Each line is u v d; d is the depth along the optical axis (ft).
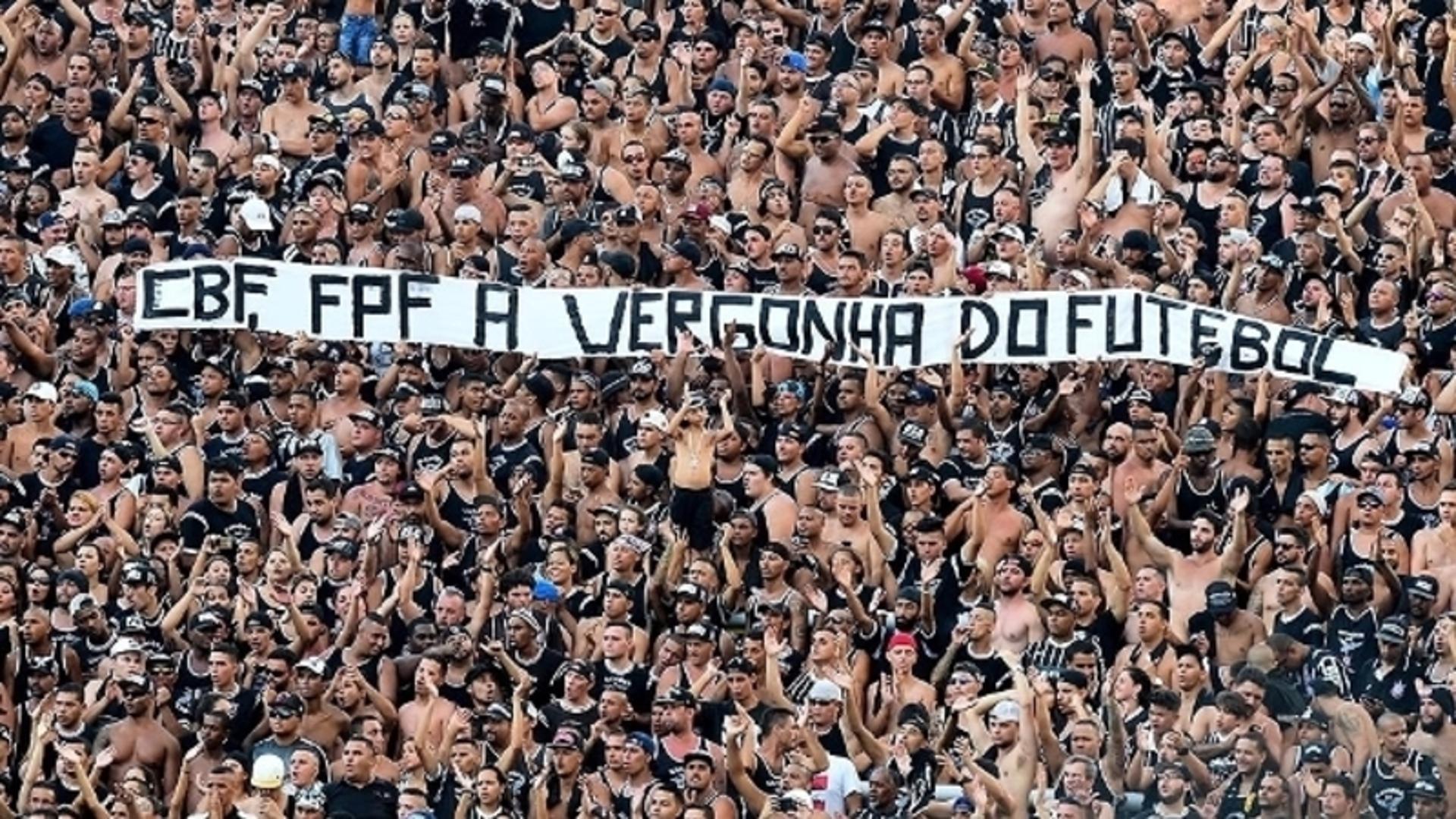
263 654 169.78
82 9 205.87
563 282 186.80
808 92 196.75
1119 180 188.14
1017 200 187.83
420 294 186.91
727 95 196.85
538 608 169.78
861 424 179.83
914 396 179.11
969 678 163.32
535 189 192.13
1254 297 181.98
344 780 163.73
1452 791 157.58
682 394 182.60
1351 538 169.78
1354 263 183.93
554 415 181.06
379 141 194.29
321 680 166.91
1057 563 168.66
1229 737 157.38
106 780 168.25
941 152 191.31
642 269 188.14
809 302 183.42
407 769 164.35
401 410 182.29
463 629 168.96
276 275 187.62
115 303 190.80
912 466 176.96
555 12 203.72
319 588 172.35
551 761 162.71
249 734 167.94
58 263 191.42
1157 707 158.92
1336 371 177.99
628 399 181.78
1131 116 189.67
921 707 163.63
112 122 200.13
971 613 167.02
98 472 181.78
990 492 171.53
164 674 169.58
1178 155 190.70
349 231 191.01
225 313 187.83
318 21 203.92
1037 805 157.99
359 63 203.51
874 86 196.95
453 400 184.85
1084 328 180.75
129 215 193.57
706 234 188.14
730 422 176.55
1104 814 156.97
